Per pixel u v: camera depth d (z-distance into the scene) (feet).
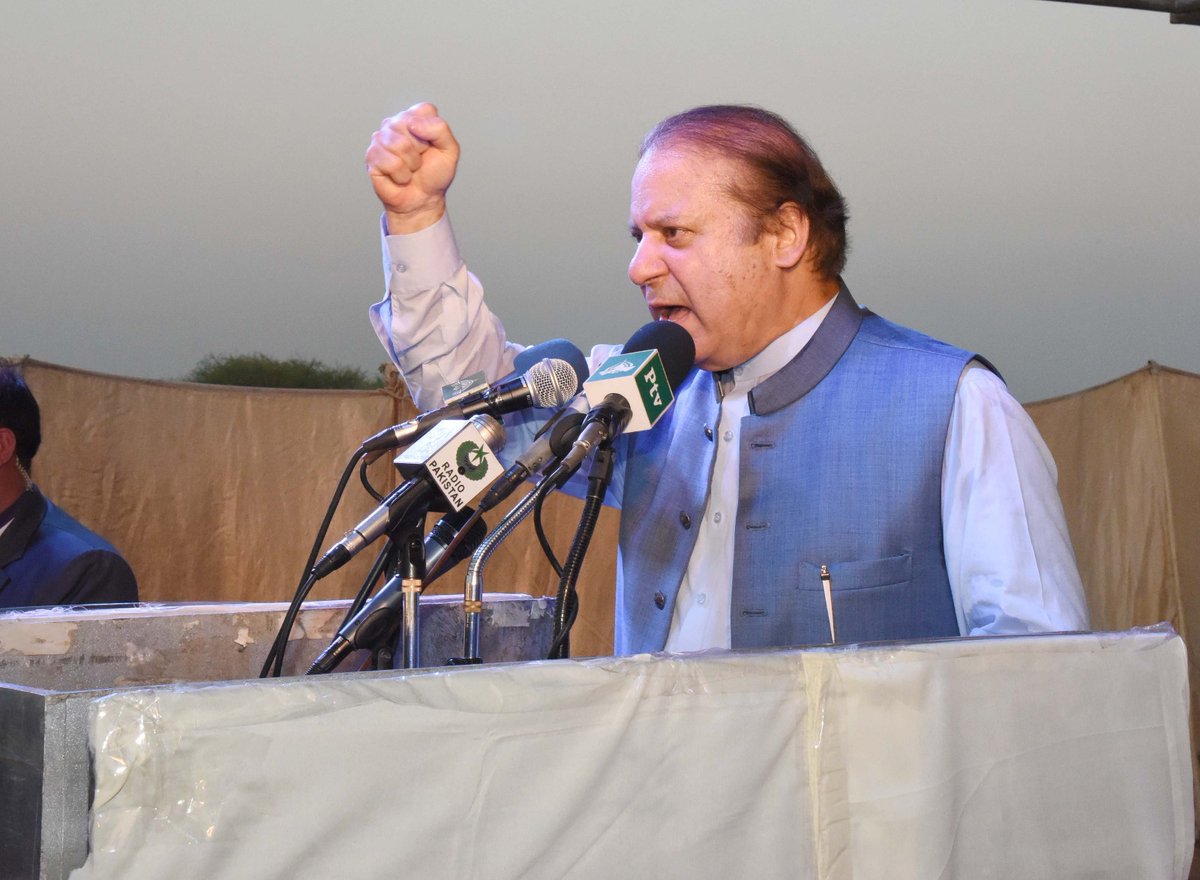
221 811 1.91
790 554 5.37
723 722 2.53
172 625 4.25
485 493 3.87
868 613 5.20
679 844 2.44
